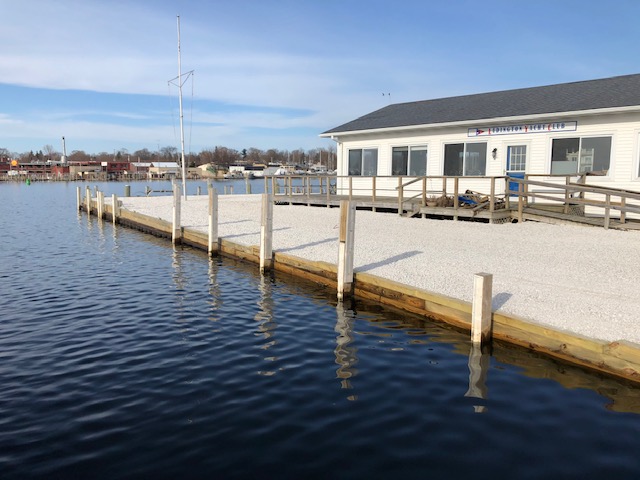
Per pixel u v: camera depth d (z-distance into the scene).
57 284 11.88
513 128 18.70
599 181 16.91
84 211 32.97
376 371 6.61
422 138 21.28
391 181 22.56
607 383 6.12
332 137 24.41
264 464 4.54
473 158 19.97
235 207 24.42
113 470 4.48
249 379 6.39
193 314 9.34
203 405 5.69
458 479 4.32
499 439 4.95
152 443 4.91
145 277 12.59
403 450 4.77
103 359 7.14
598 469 4.46
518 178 17.38
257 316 9.16
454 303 8.05
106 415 5.48
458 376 6.43
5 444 4.92
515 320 7.10
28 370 6.77
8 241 19.09
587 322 6.95
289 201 24.16
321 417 5.39
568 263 10.40
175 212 17.69
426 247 12.39
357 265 10.65
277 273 12.55
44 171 137.88
